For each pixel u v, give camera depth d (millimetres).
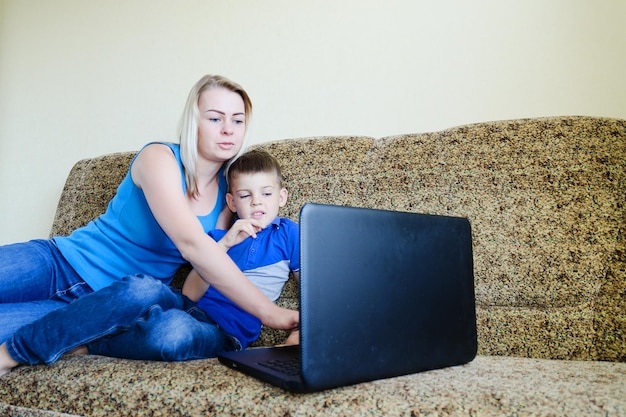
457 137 1054
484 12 1302
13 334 760
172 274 1097
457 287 752
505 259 933
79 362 737
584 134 960
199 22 1635
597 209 906
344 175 1125
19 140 1851
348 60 1437
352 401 544
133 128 1699
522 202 951
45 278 976
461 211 988
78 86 1793
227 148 1036
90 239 1038
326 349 573
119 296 759
